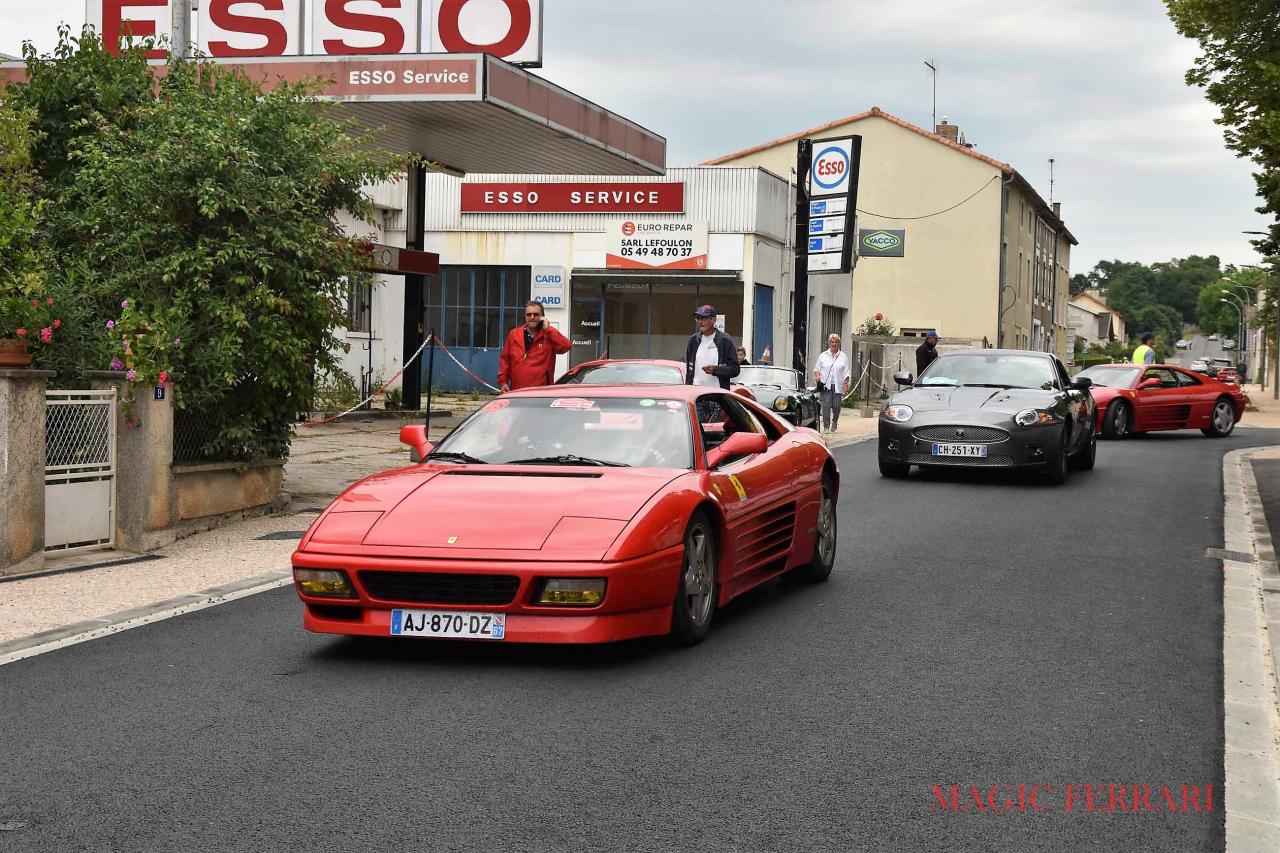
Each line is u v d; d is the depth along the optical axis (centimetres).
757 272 3141
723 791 408
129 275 997
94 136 1064
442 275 3284
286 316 1067
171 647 607
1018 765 442
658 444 661
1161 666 590
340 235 1156
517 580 541
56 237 1069
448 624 549
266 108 1074
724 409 740
